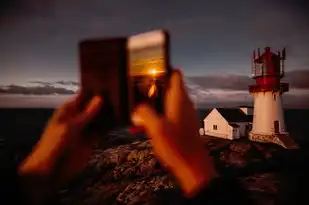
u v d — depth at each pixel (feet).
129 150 135.33
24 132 287.48
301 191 79.46
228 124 157.17
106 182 105.40
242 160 116.88
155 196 81.51
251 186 84.33
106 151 141.79
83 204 84.28
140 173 111.04
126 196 87.76
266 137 150.00
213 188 68.64
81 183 104.01
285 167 107.34
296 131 283.59
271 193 78.02
